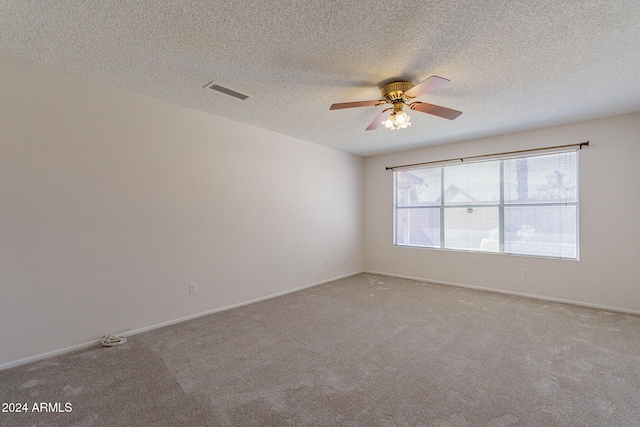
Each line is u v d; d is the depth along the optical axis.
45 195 2.34
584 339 2.66
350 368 2.19
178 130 3.13
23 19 1.76
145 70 2.41
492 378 2.04
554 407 1.74
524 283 4.09
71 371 2.13
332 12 1.71
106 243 2.65
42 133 2.32
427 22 1.80
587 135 3.63
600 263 3.56
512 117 3.51
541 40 1.98
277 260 4.18
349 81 2.58
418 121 3.65
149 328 2.91
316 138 4.46
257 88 2.73
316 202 4.82
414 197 5.21
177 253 3.13
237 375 2.09
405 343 2.60
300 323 3.09
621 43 2.01
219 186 3.50
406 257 5.27
